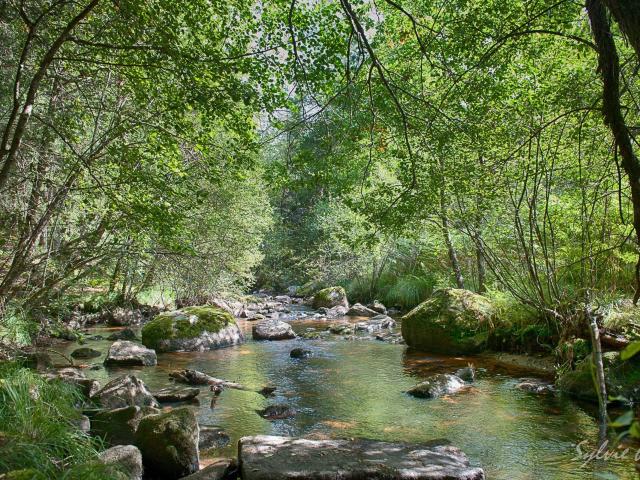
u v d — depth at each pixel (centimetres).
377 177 934
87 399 692
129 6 596
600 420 593
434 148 671
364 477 453
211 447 580
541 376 895
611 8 351
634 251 848
